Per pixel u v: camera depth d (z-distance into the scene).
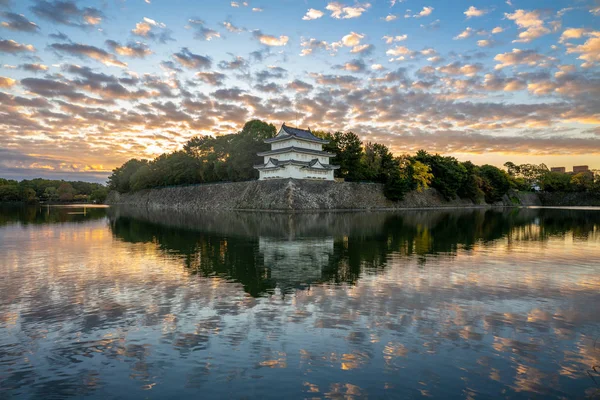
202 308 10.70
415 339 8.47
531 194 130.88
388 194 82.69
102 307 10.85
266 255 19.59
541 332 8.91
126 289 12.78
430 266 16.61
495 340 8.43
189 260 18.20
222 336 8.67
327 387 6.46
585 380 6.70
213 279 14.19
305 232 30.95
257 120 87.88
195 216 55.97
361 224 39.34
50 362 7.51
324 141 78.88
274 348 8.01
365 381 6.66
